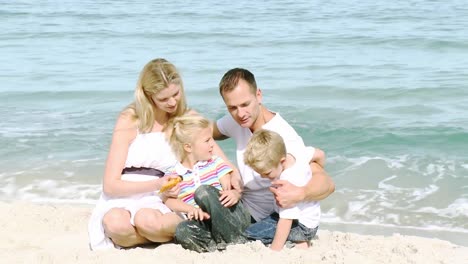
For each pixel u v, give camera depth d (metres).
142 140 4.77
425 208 6.88
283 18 23.02
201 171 4.76
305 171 4.50
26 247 4.89
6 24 22.78
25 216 5.72
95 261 4.38
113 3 28.28
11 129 9.90
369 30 19.92
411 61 15.48
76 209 6.02
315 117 10.54
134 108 4.84
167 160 4.81
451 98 11.79
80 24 22.67
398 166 8.13
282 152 4.37
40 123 10.29
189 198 4.75
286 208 4.45
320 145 9.18
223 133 4.92
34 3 28.42
